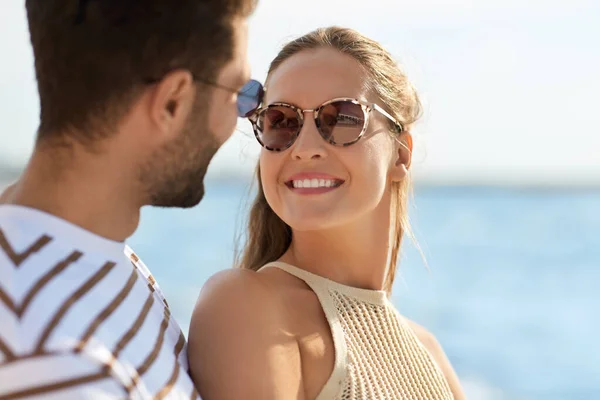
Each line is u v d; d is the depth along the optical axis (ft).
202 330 6.70
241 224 8.96
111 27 5.32
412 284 60.95
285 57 7.70
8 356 4.47
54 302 4.77
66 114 5.29
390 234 8.22
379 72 7.79
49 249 5.07
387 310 7.93
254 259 8.55
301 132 7.27
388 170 8.04
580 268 72.08
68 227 5.24
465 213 122.01
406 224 8.59
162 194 5.77
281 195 7.46
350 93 7.42
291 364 6.78
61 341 4.60
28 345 4.52
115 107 5.36
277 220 8.45
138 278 5.79
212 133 5.87
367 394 7.20
